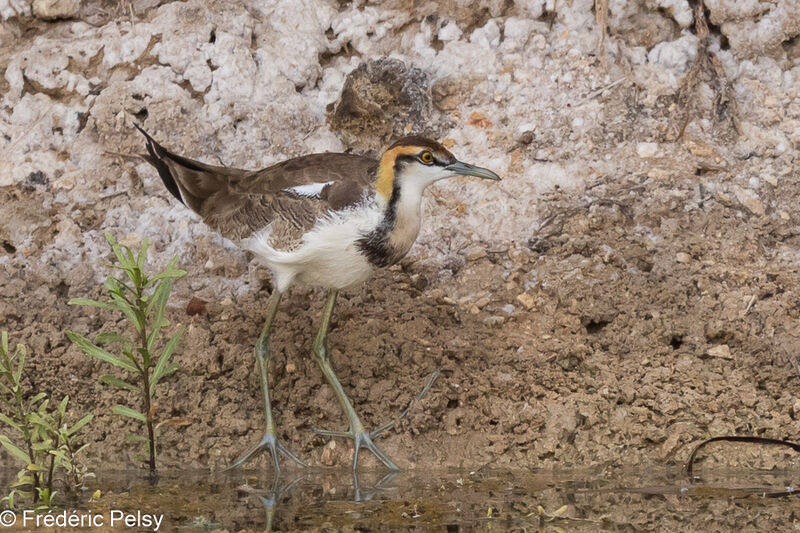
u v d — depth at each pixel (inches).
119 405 415.8
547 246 481.4
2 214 484.7
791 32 530.9
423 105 520.7
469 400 422.9
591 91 520.7
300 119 518.9
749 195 495.5
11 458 413.1
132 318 384.8
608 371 430.6
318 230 388.5
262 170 421.1
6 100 516.7
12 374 379.9
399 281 472.7
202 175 425.7
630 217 488.7
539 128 514.6
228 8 530.9
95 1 540.4
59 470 404.8
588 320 452.1
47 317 449.7
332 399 421.4
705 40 530.9
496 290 471.5
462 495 374.9
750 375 428.8
